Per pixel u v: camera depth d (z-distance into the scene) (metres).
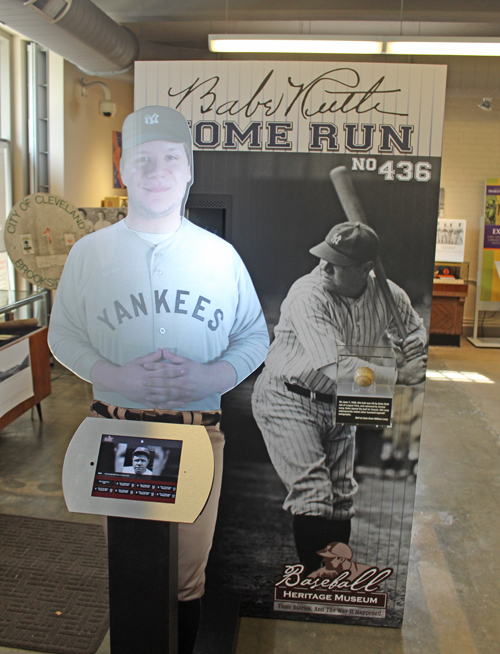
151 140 1.70
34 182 6.18
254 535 2.25
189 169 1.75
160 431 1.48
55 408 4.96
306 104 1.97
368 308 2.05
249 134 2.00
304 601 2.32
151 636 1.62
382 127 1.96
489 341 8.45
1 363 3.86
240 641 2.21
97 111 6.84
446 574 2.73
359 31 6.07
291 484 2.19
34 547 2.85
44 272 5.16
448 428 4.85
